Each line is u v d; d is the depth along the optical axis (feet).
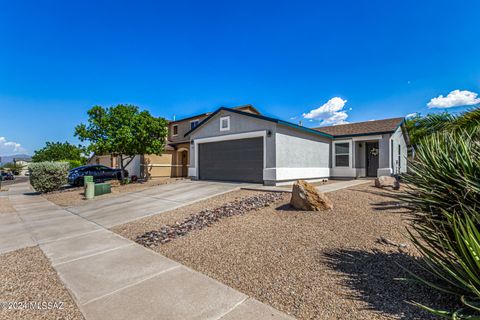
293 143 39.78
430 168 9.49
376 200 23.65
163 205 27.78
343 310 7.88
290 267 11.33
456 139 10.59
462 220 7.80
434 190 9.09
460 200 8.21
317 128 59.26
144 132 48.83
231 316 7.75
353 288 9.23
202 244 14.97
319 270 10.88
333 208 21.04
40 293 9.55
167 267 11.91
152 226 19.77
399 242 13.61
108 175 58.34
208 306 8.38
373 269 10.71
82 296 9.27
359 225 16.71
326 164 48.16
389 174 43.09
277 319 7.54
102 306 8.53
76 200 35.06
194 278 10.64
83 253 14.11
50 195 42.34
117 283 10.29
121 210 26.53
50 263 12.66
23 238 17.34
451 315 6.54
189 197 31.22
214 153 46.47
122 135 46.32
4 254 14.10
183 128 75.20
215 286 9.86
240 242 14.92
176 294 9.27
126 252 14.19
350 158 47.75
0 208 30.30
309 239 14.76
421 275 9.82
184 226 18.85
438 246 8.63
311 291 9.18
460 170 8.59
